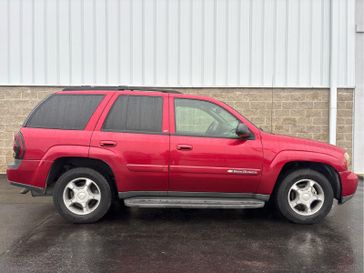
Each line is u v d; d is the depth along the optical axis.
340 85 9.27
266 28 9.16
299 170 5.14
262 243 4.43
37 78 9.18
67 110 5.13
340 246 4.35
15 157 5.09
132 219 5.38
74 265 3.77
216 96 9.23
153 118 5.10
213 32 9.16
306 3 9.15
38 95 9.20
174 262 3.86
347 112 9.32
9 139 9.21
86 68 9.19
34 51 9.14
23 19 9.09
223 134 5.09
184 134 5.05
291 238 4.61
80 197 5.08
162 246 4.30
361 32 9.23
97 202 5.11
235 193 5.11
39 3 9.09
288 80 9.23
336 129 9.30
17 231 4.83
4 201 6.54
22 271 3.62
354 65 9.25
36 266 3.74
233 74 9.21
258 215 5.65
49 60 9.16
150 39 9.16
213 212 5.81
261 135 5.10
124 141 4.96
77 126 5.05
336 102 9.21
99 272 3.61
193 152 4.96
